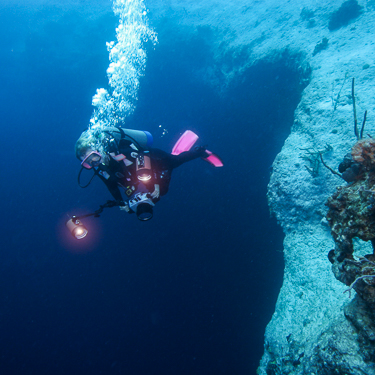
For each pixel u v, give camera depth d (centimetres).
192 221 2216
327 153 669
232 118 2067
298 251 602
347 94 789
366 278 171
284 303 548
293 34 1580
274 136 1680
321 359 226
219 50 2192
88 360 2138
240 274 1669
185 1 2852
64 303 2648
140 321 2103
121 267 2562
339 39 1186
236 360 1484
